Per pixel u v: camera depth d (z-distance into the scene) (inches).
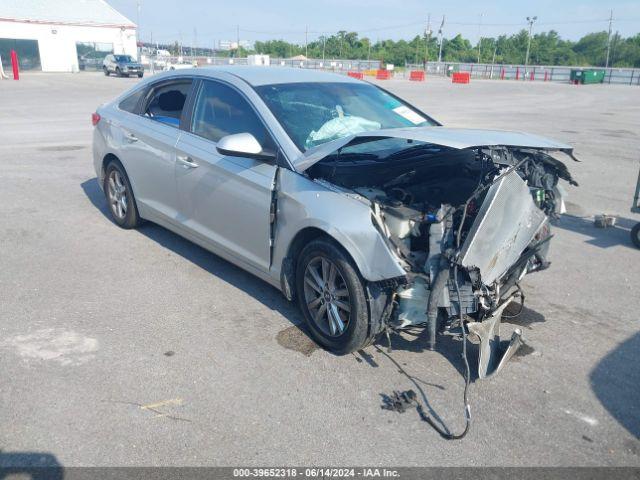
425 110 791.7
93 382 134.9
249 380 137.9
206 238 190.1
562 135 569.9
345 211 140.3
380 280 133.3
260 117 170.2
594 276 211.6
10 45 1782.7
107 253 217.3
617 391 139.3
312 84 191.3
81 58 1927.9
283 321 167.5
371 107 190.4
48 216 261.0
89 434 117.3
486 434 121.9
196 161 186.2
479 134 142.4
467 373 132.4
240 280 195.3
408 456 114.5
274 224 160.6
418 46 3937.0
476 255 130.6
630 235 251.3
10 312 168.2
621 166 417.4
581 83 2098.9
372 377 141.1
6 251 216.7
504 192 132.6
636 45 3727.9
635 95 1371.8
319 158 147.1
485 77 2618.1
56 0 1924.2
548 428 124.6
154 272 200.5
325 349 153.2
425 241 139.7
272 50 4453.7
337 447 116.3
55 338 154.2
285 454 113.8
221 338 157.0
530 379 143.1
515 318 176.1
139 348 150.6
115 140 230.4
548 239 158.2
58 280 191.9
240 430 120.2
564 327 171.2
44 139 471.2
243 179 167.8
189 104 198.8
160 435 117.8
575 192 339.6
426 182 157.6
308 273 153.9
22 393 129.7
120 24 1974.7
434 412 128.5
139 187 222.2
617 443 120.7
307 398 131.7
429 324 131.3
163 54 2923.2
